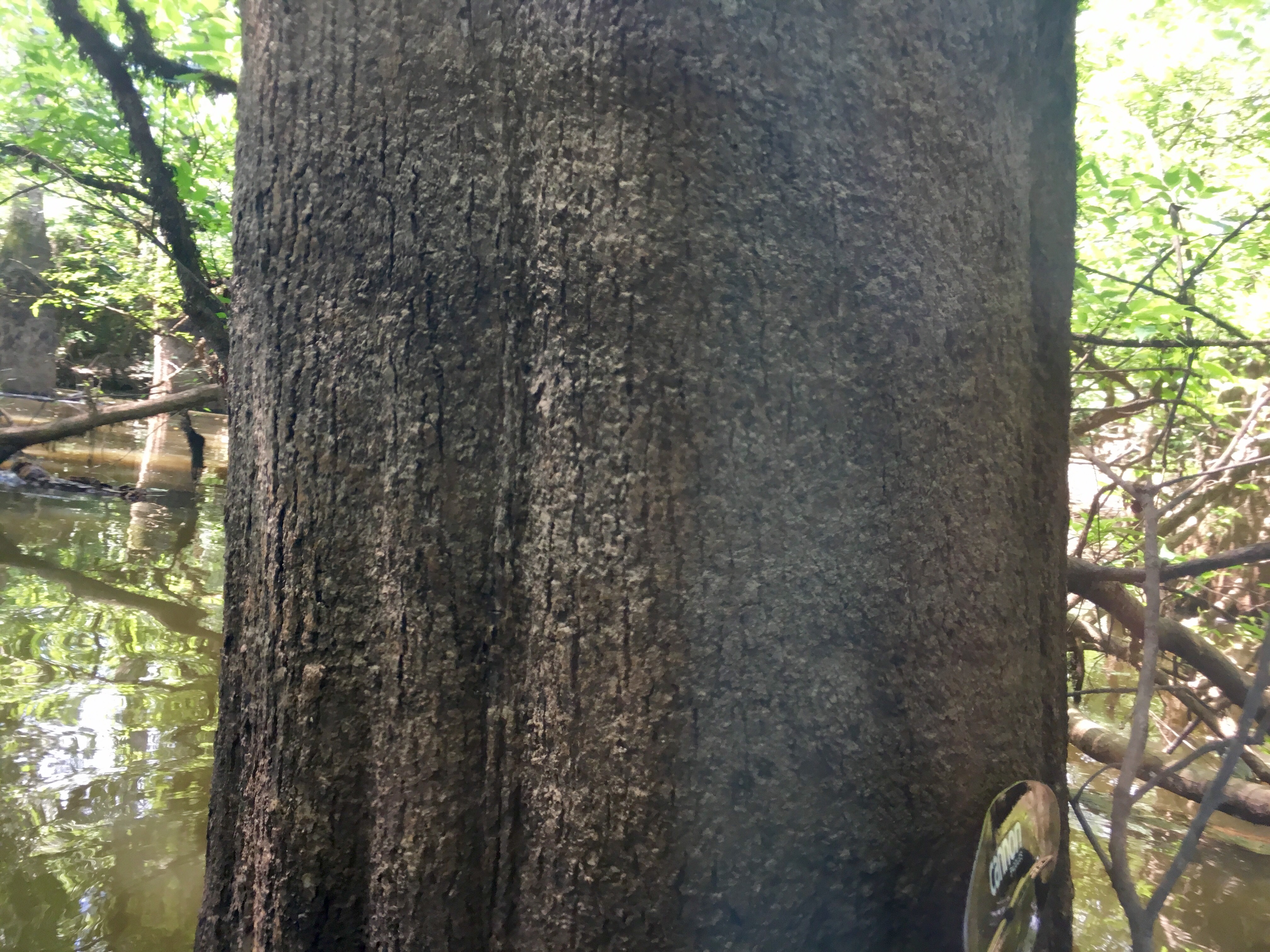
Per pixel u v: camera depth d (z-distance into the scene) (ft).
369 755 4.17
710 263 3.70
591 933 3.81
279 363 4.26
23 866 8.29
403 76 3.98
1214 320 10.35
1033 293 4.54
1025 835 4.25
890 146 3.84
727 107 3.68
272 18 4.24
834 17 3.76
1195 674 13.69
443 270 3.96
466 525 4.00
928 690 4.01
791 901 3.83
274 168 4.25
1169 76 13.05
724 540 3.72
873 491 3.89
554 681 3.87
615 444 3.73
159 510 28.32
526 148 3.88
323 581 4.18
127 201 17.57
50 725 11.58
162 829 9.17
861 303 3.84
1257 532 15.11
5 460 29.09
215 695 13.10
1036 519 4.53
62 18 13.53
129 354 51.62
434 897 4.04
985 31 4.06
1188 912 9.18
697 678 3.71
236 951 4.57
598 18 3.71
